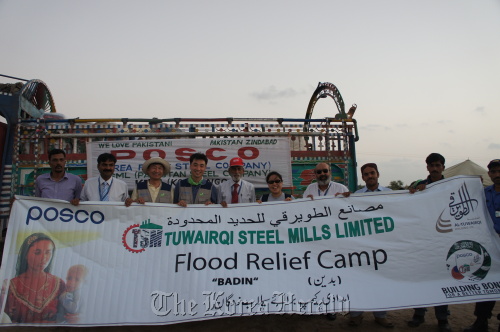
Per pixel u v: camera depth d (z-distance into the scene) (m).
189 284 3.99
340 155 7.75
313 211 4.41
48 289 3.85
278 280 4.07
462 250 4.12
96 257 4.04
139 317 3.80
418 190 4.39
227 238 4.28
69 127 7.43
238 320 4.59
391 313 4.95
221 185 5.64
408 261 4.13
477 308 4.21
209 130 7.61
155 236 4.20
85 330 4.25
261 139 7.36
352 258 4.19
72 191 5.00
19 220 4.01
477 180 4.32
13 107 7.36
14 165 7.16
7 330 4.23
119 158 7.15
